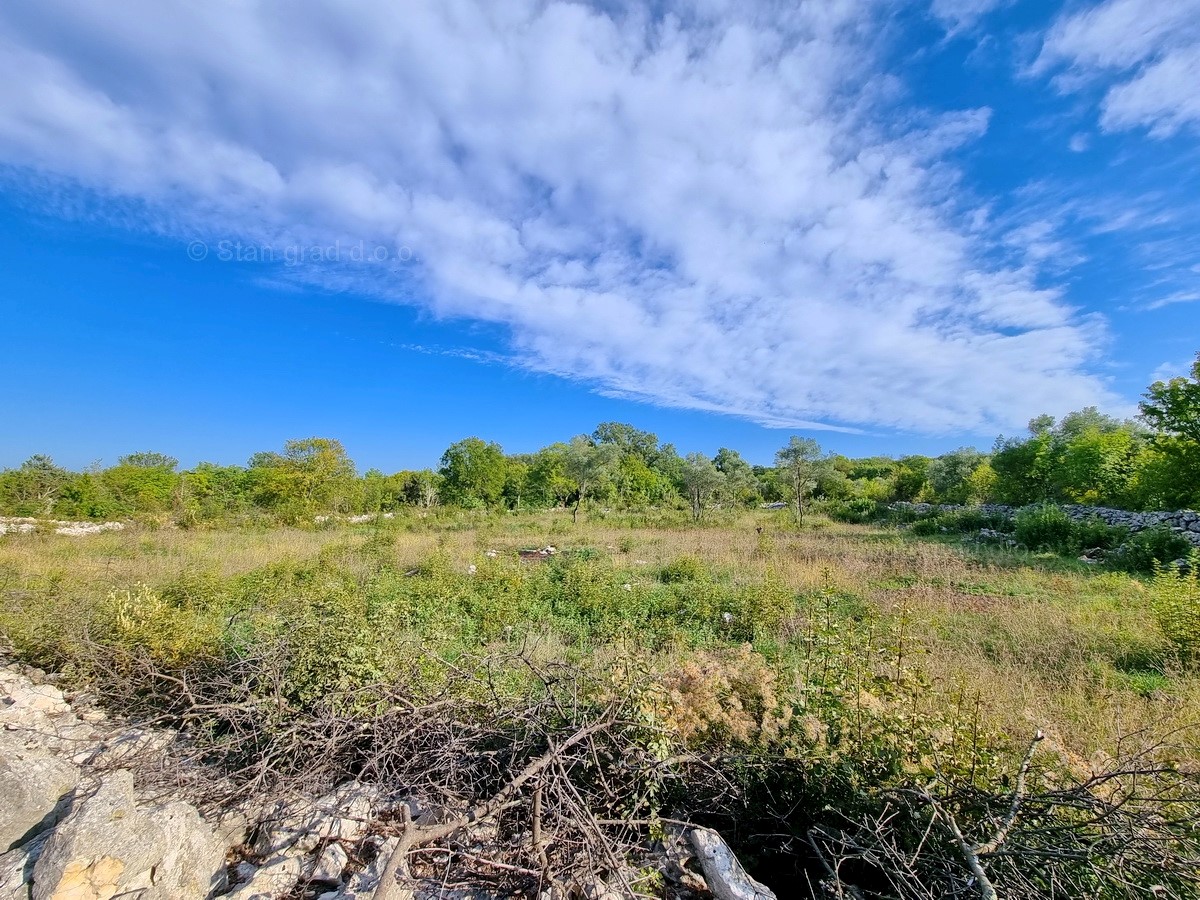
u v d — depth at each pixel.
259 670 4.04
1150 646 6.42
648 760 3.01
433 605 8.15
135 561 12.85
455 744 3.11
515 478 37.69
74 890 2.23
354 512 28.58
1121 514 17.39
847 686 3.35
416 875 2.53
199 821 2.78
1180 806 2.56
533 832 2.46
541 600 9.16
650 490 39.28
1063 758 3.08
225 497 28.64
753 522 24.64
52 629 5.47
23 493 25.83
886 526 23.16
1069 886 2.28
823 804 2.85
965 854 2.14
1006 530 18.89
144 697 4.36
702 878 2.71
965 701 3.52
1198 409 15.66
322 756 3.21
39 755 3.35
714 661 4.27
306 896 2.53
